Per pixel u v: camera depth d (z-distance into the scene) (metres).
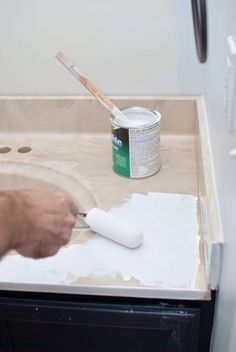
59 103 1.13
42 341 0.85
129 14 1.02
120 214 0.87
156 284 0.71
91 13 1.03
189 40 1.03
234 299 0.57
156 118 0.96
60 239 0.69
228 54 0.56
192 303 0.75
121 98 1.11
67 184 0.99
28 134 1.18
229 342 0.62
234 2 0.52
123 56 1.08
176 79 1.09
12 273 0.75
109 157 1.06
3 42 1.09
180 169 1.00
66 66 1.01
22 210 0.65
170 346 0.80
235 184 0.54
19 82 1.14
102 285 0.72
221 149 0.68
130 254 0.77
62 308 0.77
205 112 0.99
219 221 0.70
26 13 1.04
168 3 0.99
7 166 1.07
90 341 0.83
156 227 0.83
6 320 0.82
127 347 0.83
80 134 1.16
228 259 0.61
